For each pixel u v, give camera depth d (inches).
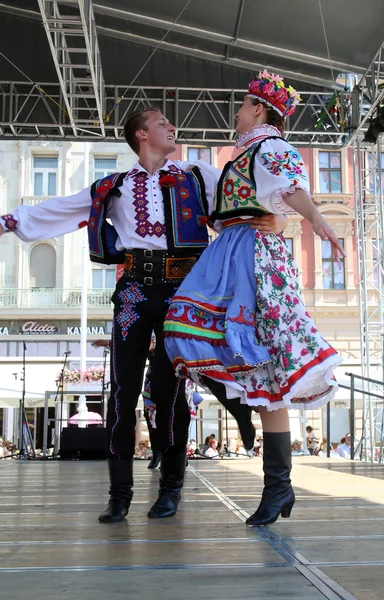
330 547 60.9
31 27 385.1
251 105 88.9
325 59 398.0
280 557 56.2
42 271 791.7
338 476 157.6
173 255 92.2
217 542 64.2
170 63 409.7
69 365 705.6
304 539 65.5
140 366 90.7
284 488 77.6
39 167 795.4
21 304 776.9
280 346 77.4
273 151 82.0
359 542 63.5
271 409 76.7
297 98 90.4
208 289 81.0
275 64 409.4
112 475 85.6
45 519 84.4
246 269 80.8
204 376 79.4
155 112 97.0
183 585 46.6
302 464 219.3
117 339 91.2
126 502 84.7
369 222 727.1
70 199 98.3
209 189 95.4
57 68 331.6
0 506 100.6
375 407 485.1
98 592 44.8
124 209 93.8
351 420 274.7
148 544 63.6
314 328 78.1
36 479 168.9
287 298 80.0
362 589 44.6
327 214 731.4
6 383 482.3
